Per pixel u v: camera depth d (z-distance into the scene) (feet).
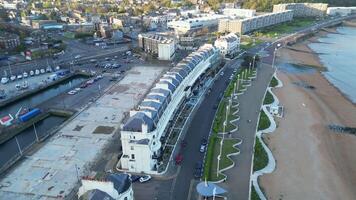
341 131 526.57
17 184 388.37
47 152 453.99
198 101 615.16
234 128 513.04
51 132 506.07
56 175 404.16
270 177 397.39
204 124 525.34
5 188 381.40
